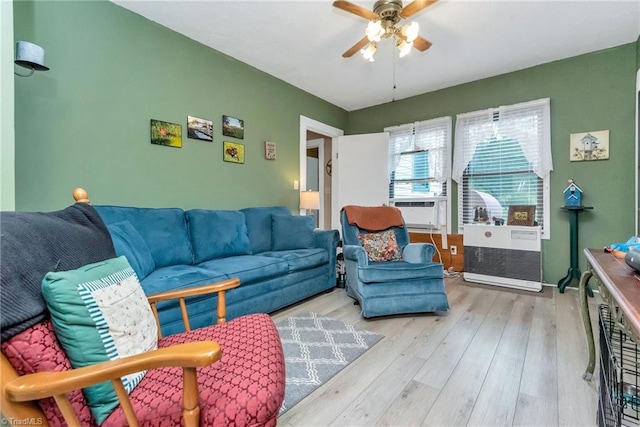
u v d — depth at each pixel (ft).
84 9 7.00
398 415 4.26
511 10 7.79
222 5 7.68
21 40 6.12
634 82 9.35
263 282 7.82
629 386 3.58
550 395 4.64
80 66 6.95
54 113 6.57
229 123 10.38
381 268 7.83
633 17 8.07
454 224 12.94
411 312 7.95
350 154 15.19
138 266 5.81
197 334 3.83
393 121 14.83
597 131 9.93
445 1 7.43
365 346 6.32
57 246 3.01
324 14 8.07
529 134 11.07
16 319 2.26
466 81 12.39
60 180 6.68
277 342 3.62
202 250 8.16
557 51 9.93
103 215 6.42
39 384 2.06
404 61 10.70
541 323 7.45
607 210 9.80
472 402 4.51
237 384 2.72
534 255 10.23
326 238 10.48
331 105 15.14
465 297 9.64
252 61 10.77
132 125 7.91
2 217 2.73
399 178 14.52
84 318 2.64
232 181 10.53
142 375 2.98
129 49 7.81
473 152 12.33
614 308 3.03
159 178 8.50
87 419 2.47
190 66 9.21
